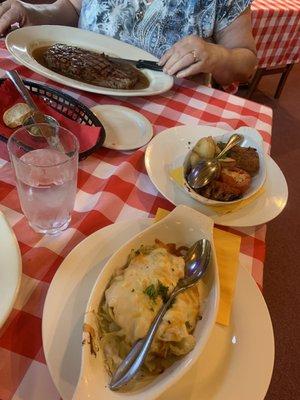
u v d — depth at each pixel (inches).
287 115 109.4
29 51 40.9
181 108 38.5
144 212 26.2
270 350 18.6
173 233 21.3
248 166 28.7
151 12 48.8
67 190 22.5
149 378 15.8
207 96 41.4
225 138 31.1
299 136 100.7
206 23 49.6
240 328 19.2
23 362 16.9
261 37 90.7
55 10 52.9
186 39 43.8
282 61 101.0
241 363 17.9
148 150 30.0
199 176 26.4
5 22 46.4
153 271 18.3
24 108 28.7
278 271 63.2
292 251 67.4
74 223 24.2
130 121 34.2
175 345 16.5
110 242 22.0
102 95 38.1
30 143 25.7
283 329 54.9
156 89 39.5
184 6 48.2
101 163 29.5
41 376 16.6
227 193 26.4
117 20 50.1
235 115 39.0
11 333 17.8
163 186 27.5
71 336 17.4
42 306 19.2
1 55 39.6
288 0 95.8
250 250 25.1
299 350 52.8
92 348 15.4
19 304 19.0
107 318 17.2
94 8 50.9
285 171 86.8
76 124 30.0
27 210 22.6
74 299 18.9
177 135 32.7
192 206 26.4
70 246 22.5
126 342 16.6
